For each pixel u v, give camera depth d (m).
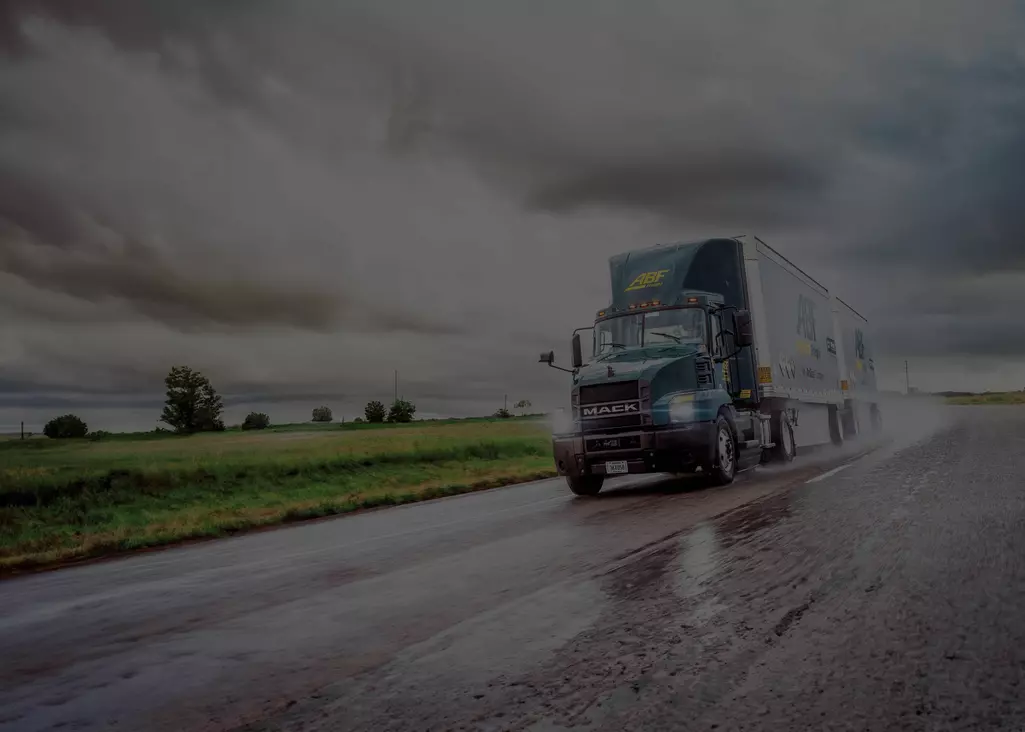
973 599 4.21
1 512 13.73
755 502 9.30
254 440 48.97
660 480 14.49
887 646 3.53
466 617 4.65
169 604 5.88
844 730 2.69
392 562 6.96
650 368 11.93
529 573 5.91
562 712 3.02
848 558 5.49
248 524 11.77
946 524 6.57
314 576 6.57
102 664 4.29
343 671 3.79
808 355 17.98
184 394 90.50
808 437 17.55
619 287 14.45
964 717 2.74
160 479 17.17
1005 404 88.38
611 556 6.38
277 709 3.33
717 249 14.22
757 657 3.50
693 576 5.32
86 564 8.91
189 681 3.84
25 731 3.33
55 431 82.81
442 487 15.84
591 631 4.13
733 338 13.75
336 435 50.09
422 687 3.45
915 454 14.70
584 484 12.65
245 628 4.86
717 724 2.79
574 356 13.77
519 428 56.31
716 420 12.02
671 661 3.53
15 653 4.71
